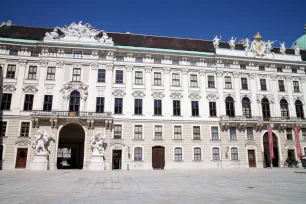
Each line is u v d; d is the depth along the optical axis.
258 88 46.28
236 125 43.34
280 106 46.66
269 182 19.34
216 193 13.57
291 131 45.62
